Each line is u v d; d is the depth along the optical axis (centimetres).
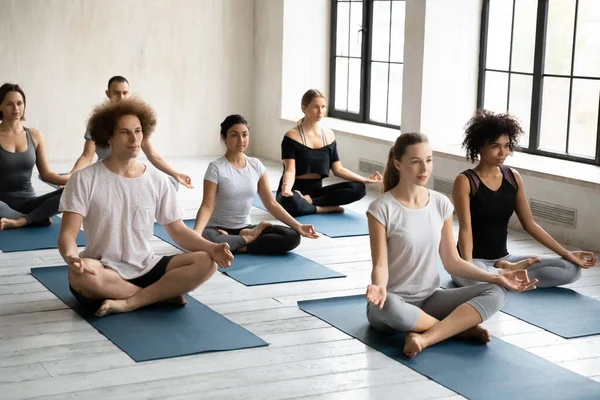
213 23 965
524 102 725
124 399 329
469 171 472
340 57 942
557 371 362
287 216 547
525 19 716
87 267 403
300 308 443
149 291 430
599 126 655
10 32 888
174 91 962
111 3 921
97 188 416
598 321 430
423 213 391
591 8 657
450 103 767
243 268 515
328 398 334
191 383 346
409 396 337
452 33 755
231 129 538
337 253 563
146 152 623
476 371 361
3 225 595
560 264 482
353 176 681
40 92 909
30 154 608
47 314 427
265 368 362
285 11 927
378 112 896
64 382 344
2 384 341
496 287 392
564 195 610
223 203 548
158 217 436
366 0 891
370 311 396
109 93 651
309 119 669
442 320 388
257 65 984
